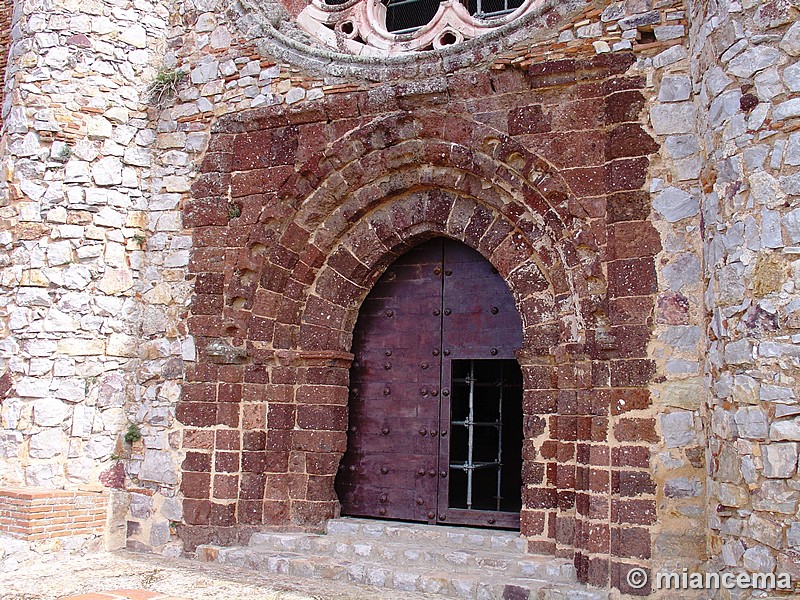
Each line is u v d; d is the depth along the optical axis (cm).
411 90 814
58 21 924
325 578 764
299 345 872
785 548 548
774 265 580
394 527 821
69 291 884
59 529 827
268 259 870
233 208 888
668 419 678
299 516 848
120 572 773
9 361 871
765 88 602
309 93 867
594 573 684
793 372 559
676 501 667
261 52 899
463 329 853
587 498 709
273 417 859
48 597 682
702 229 679
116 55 935
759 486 569
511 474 855
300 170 858
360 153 842
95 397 885
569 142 756
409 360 873
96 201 905
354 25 912
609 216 727
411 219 848
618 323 705
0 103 1052
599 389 709
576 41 762
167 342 892
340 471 883
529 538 752
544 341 766
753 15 618
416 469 852
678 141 711
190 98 929
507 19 846
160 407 883
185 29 948
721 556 611
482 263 854
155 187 930
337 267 873
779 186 585
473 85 797
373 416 880
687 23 725
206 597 691
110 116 923
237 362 862
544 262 772
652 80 729
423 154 819
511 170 780
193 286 891
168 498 862
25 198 895
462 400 877
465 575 727
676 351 685
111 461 886
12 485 845
